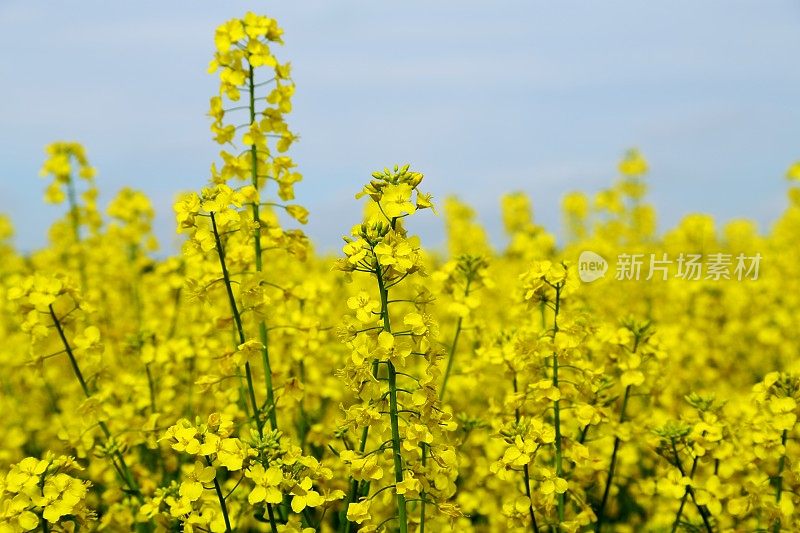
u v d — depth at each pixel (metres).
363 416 0.91
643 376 1.05
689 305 1.84
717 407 1.04
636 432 1.06
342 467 1.04
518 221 2.62
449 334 1.52
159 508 0.99
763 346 1.83
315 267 1.89
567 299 1.02
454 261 1.13
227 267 1.08
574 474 1.01
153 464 1.16
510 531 1.03
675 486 1.00
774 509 0.99
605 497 1.03
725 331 1.75
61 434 1.06
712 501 1.00
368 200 0.94
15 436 1.29
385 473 0.93
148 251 1.78
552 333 1.00
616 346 1.06
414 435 0.91
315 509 1.06
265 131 1.05
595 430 1.11
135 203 1.77
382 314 0.91
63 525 0.92
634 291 1.92
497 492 1.15
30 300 1.02
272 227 1.08
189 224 0.98
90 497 1.18
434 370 0.92
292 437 1.11
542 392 0.99
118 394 1.16
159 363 1.17
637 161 2.35
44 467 0.91
